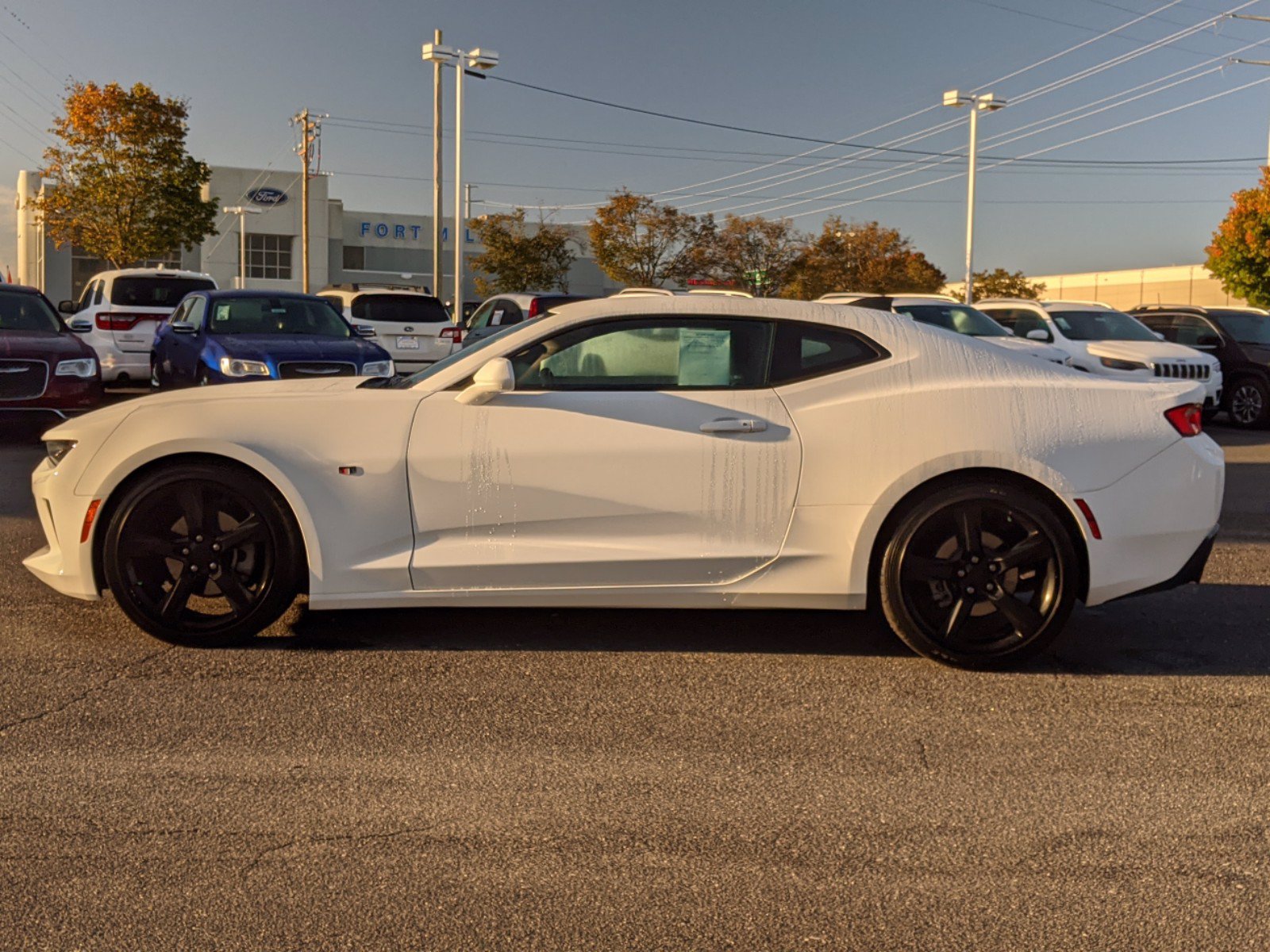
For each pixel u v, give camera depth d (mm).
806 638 5156
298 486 4660
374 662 4699
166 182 37750
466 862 3023
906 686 4512
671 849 3113
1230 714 4250
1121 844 3168
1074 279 70000
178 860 3008
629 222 41250
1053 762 3760
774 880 2945
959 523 4613
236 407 4750
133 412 4777
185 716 4055
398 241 67250
